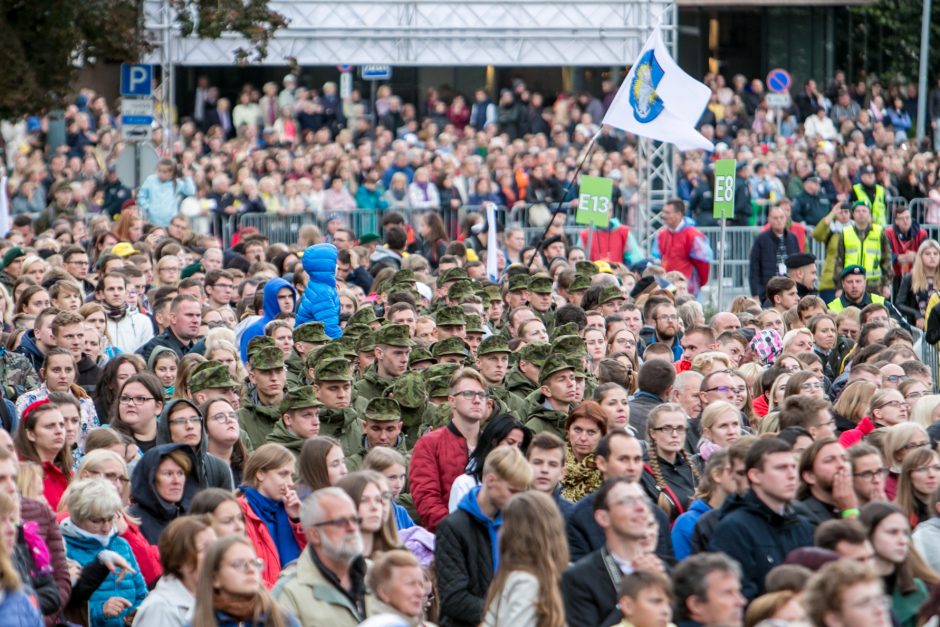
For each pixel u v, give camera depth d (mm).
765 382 30109
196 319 32875
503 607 17688
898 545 19516
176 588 18109
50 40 54219
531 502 17922
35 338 29906
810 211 69500
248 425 26500
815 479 21016
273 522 21609
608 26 60969
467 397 24234
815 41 99062
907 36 98062
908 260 56156
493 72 93438
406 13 61531
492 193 67375
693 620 16828
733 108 82438
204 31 57031
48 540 19141
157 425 24656
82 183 63531
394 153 67688
